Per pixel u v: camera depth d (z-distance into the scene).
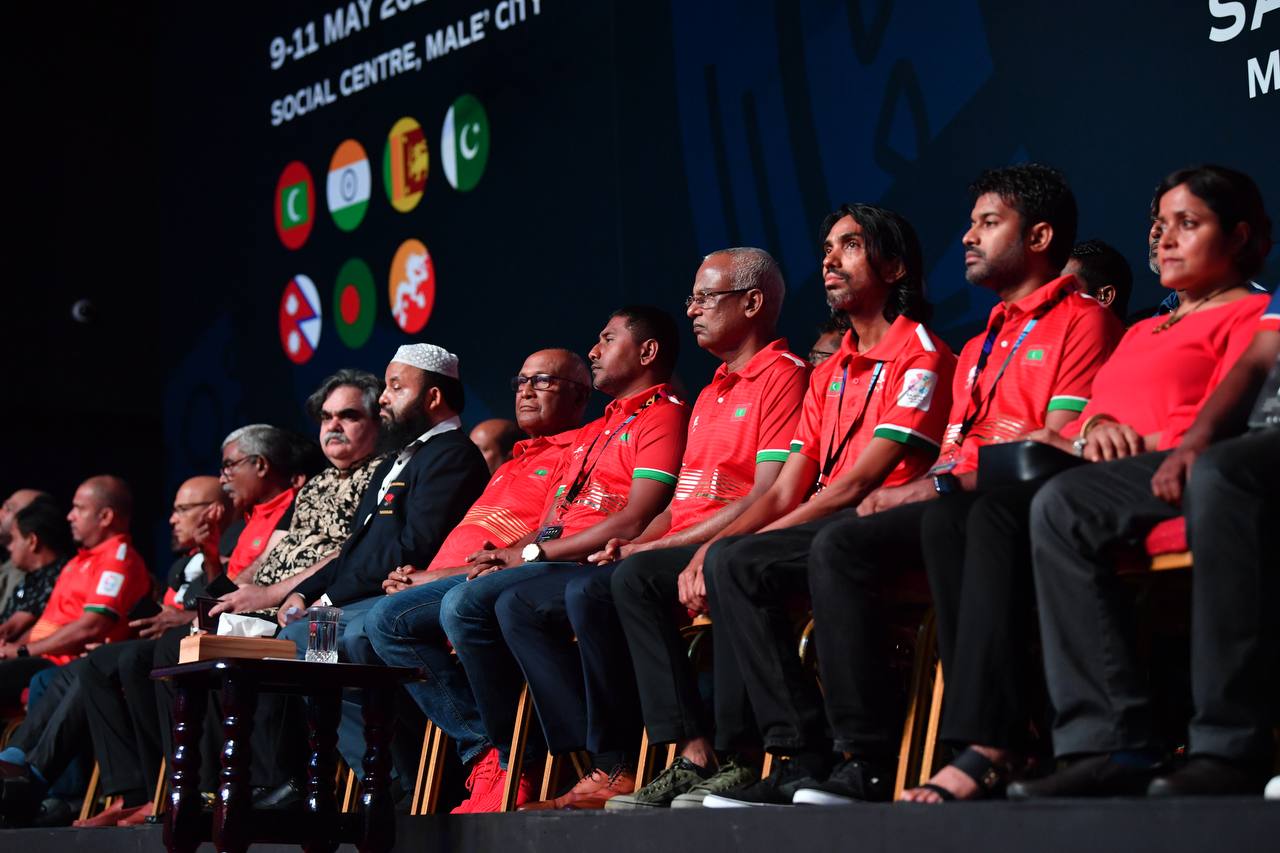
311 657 4.78
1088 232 5.75
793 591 4.00
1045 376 4.15
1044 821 2.82
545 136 8.15
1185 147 5.45
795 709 3.88
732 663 4.05
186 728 4.55
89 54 11.20
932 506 3.54
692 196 7.32
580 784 4.82
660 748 4.78
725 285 5.34
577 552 5.27
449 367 6.79
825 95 6.73
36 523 8.85
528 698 5.02
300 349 9.63
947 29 6.25
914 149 6.34
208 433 10.27
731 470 5.08
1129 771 3.07
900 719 3.72
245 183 10.16
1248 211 3.75
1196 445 3.14
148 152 11.19
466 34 8.65
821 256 6.69
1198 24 5.42
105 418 11.12
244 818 4.36
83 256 11.05
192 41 10.73
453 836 4.41
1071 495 3.19
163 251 10.82
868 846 3.17
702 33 7.31
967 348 4.42
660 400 5.71
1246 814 2.49
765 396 5.08
